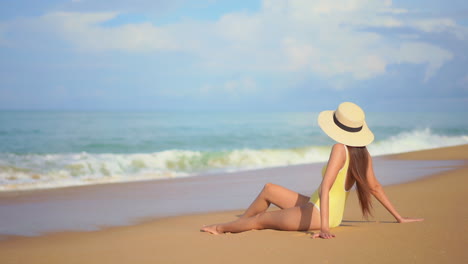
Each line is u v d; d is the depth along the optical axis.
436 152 16.16
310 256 3.27
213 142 24.59
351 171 4.09
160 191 9.13
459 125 36.34
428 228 3.99
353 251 3.35
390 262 3.04
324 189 3.93
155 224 5.70
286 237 3.90
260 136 27.64
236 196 8.23
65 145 21.17
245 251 3.52
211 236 4.29
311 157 17.03
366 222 4.66
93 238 4.85
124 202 7.77
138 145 22.33
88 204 7.61
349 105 4.12
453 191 6.73
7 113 38.94
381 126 35.22
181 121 38.00
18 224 5.92
